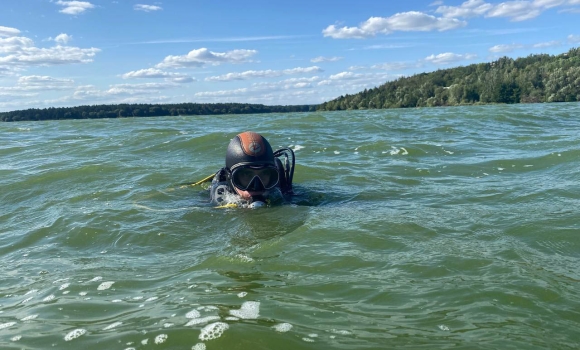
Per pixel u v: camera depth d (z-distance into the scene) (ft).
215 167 24.26
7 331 7.66
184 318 7.72
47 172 23.56
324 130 41.57
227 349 6.69
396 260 10.18
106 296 9.00
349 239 11.75
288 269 9.93
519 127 40.96
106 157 28.45
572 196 15.37
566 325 7.11
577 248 10.63
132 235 13.35
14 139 41.55
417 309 7.84
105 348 6.90
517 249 10.64
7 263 11.60
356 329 7.19
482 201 15.52
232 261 10.61
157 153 29.53
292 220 13.92
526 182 18.02
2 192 20.34
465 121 48.62
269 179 16.24
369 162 24.76
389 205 15.66
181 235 13.23
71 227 14.33
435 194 17.02
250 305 8.14
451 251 10.61
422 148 28.43
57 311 8.35
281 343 6.79
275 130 42.19
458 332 7.02
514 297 8.11
